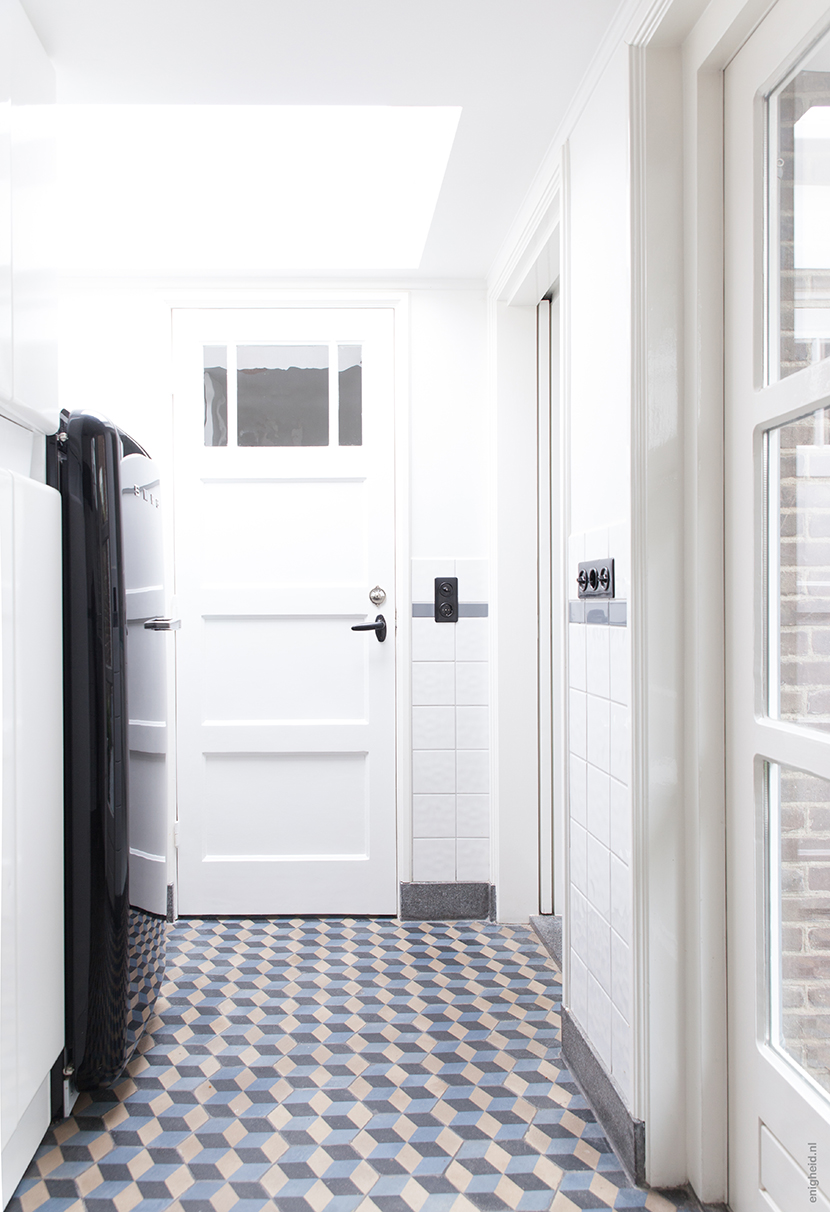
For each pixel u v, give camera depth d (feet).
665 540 4.84
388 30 5.20
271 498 9.36
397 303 9.32
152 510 6.72
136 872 6.03
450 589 9.30
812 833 3.95
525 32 5.22
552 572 9.10
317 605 9.34
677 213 4.81
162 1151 5.17
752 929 4.44
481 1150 5.17
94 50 5.40
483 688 9.32
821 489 3.84
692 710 4.78
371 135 7.92
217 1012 7.02
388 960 8.12
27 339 4.97
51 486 5.55
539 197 6.94
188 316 9.27
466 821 9.32
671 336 4.82
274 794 9.32
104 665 5.59
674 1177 4.86
